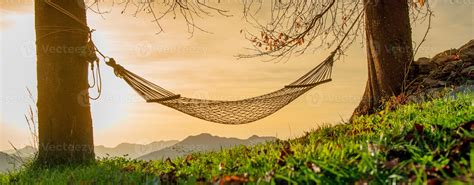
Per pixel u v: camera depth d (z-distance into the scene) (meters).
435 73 11.41
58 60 8.71
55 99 8.68
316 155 4.09
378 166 3.43
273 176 3.68
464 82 10.80
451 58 11.80
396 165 3.42
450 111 6.99
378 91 11.73
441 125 4.91
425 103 8.67
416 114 7.48
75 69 8.76
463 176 2.92
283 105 10.08
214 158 6.59
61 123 8.67
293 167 3.90
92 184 5.70
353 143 4.54
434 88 10.95
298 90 9.98
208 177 4.81
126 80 8.71
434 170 3.30
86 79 8.90
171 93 8.82
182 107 8.97
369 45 11.99
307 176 3.49
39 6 8.78
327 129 8.33
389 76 11.62
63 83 8.70
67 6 8.68
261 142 7.66
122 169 7.19
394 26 11.66
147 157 8.57
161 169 6.76
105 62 8.72
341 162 3.65
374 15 11.80
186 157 7.48
